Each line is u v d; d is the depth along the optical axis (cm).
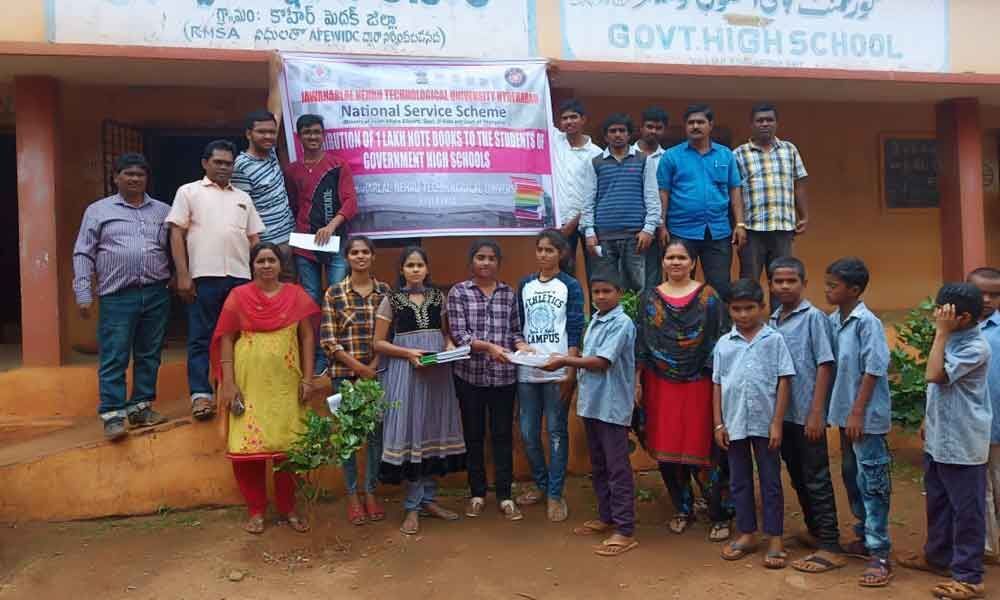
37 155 616
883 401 414
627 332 447
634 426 487
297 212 565
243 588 414
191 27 587
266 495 513
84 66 598
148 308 516
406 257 476
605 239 581
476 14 632
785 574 421
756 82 706
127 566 436
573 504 520
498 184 607
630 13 657
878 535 412
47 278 613
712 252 598
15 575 425
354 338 476
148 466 507
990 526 432
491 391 495
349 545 460
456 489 551
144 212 516
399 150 592
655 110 615
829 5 696
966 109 795
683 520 482
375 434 484
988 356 392
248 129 545
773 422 423
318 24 607
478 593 407
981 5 727
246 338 465
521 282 503
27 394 597
